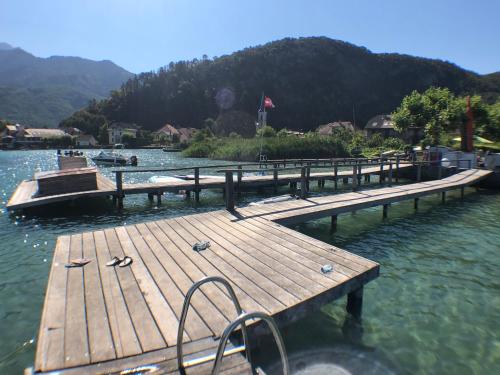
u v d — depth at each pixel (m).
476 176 16.88
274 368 3.79
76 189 12.50
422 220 10.93
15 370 3.79
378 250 7.97
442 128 26.83
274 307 3.91
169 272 4.91
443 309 5.20
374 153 40.78
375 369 3.84
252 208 9.24
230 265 5.18
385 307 5.23
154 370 2.86
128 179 21.64
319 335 4.45
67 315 3.72
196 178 14.02
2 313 4.97
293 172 24.03
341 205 9.60
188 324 3.57
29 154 59.84
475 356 4.11
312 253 5.68
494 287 5.98
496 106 26.70
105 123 116.88
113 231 7.07
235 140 49.03
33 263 6.88
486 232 9.53
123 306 3.93
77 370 2.85
